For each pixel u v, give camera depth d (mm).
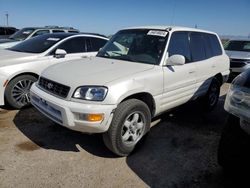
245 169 2930
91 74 3469
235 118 2848
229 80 9758
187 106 5883
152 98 3803
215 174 3252
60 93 3381
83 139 4047
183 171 3305
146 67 3840
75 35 6328
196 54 4898
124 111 3330
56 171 3180
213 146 4008
